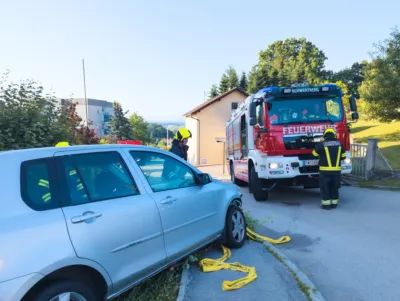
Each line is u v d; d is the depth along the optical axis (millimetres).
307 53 65250
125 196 3395
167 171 4164
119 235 3105
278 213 7770
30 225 2527
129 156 3715
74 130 9516
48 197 2781
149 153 4035
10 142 6227
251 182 9727
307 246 5266
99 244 2900
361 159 12062
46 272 2471
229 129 15086
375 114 17859
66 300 2615
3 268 2289
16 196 2600
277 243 5441
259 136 8922
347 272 4188
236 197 5266
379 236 5527
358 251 4895
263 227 6582
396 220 6441
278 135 8336
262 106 8688
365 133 25656
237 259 4684
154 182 3861
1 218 2445
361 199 8617
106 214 3051
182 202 4043
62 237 2652
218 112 32969
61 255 2586
